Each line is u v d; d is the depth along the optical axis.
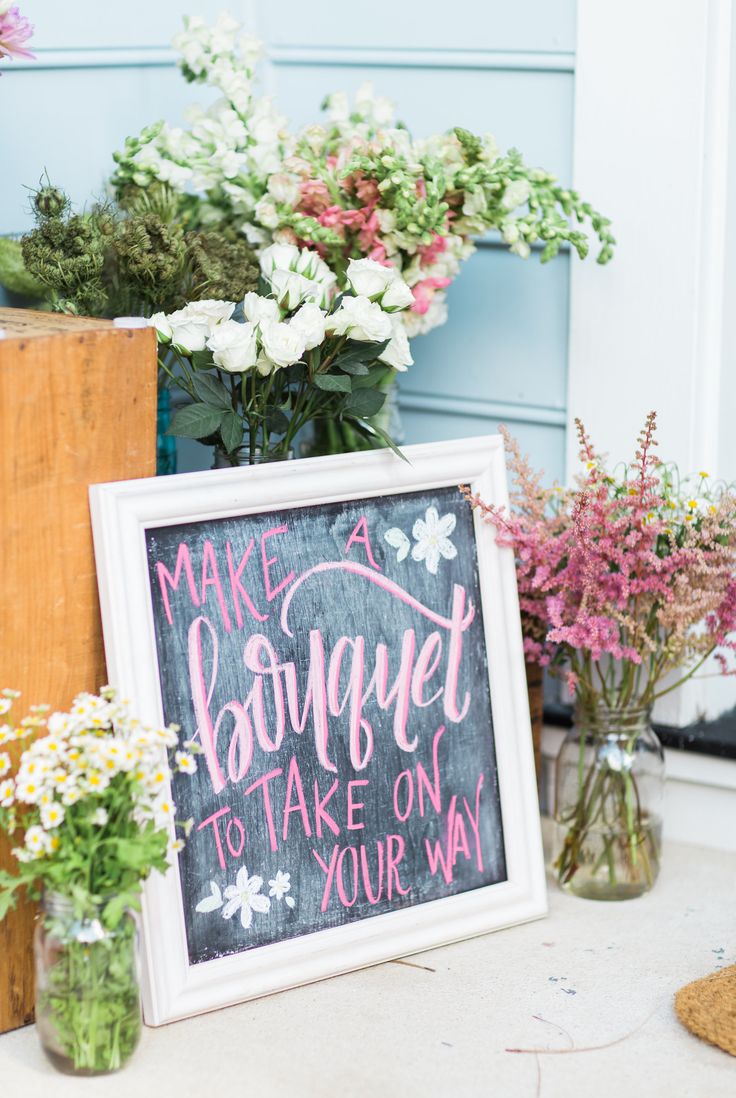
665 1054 1.29
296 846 1.40
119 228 1.50
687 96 1.63
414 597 1.48
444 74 1.84
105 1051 1.25
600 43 1.68
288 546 1.40
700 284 1.67
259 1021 1.34
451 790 1.50
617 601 1.52
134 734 1.22
